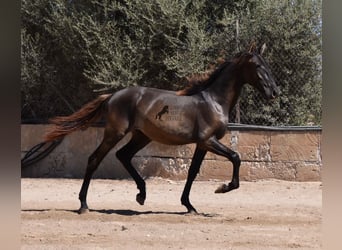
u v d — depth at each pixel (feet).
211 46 48.14
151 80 49.96
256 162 45.88
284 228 28.40
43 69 53.31
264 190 42.27
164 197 39.73
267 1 48.03
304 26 47.47
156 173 47.60
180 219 30.50
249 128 45.91
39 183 46.85
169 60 47.19
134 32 49.52
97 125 49.39
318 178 44.96
